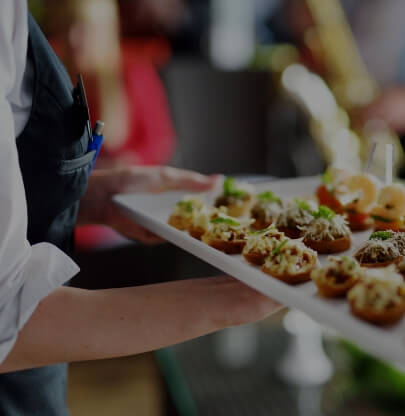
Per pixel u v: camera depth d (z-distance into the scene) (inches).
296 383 71.9
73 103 39.8
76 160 39.5
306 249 40.6
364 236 51.2
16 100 35.6
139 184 57.2
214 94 139.8
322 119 119.0
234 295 34.6
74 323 32.2
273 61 146.4
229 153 143.3
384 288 30.2
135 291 34.7
